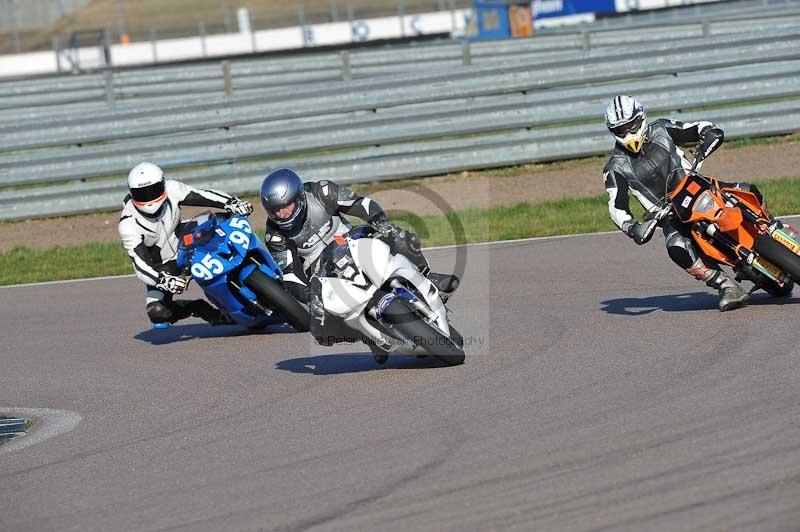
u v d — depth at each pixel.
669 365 24.12
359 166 59.16
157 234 34.00
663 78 59.09
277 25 162.25
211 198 34.28
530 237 46.44
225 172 59.75
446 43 78.44
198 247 32.72
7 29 168.50
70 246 56.03
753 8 92.06
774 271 27.75
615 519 15.49
